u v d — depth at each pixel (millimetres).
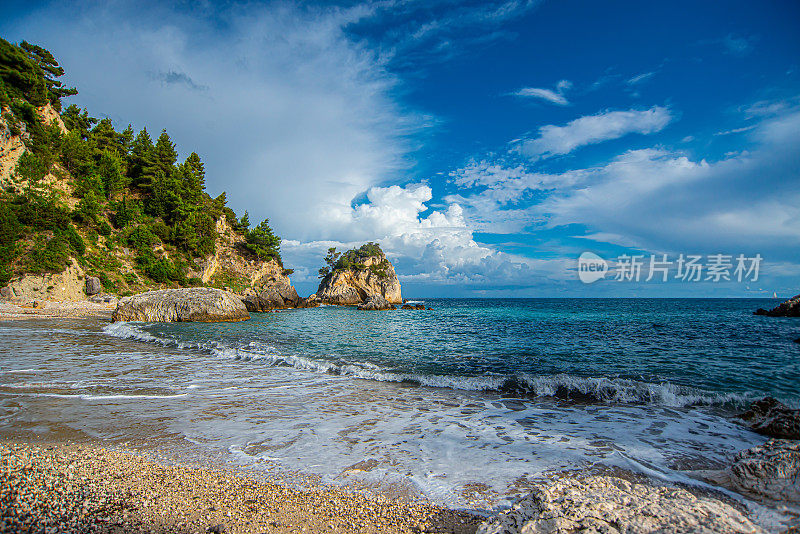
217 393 10328
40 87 59062
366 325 34969
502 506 4613
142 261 61281
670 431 7648
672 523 3387
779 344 19562
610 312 56000
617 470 5695
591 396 10289
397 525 4188
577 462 6027
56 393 9930
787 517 3939
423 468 5777
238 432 7320
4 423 7559
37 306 41281
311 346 19891
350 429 7625
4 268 42594
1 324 28078
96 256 54938
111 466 5586
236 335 24234
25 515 4133
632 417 8602
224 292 36844
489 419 8391
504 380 11516
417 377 12125
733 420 8430
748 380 11953
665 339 21891
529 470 5711
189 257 71438
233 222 95750
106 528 3955
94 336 22375
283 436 7148
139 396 9836
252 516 4316
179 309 33125
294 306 78438
